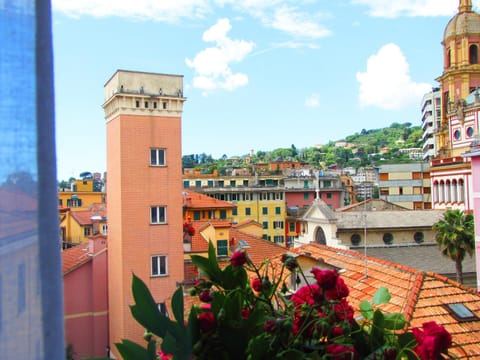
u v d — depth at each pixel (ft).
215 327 9.55
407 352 10.59
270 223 284.61
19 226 6.07
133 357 8.60
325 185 325.62
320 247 67.41
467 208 172.76
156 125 96.37
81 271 100.42
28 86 6.22
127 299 92.27
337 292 11.13
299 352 9.29
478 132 189.57
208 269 11.18
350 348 9.48
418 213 150.20
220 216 204.23
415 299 41.83
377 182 356.59
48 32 6.42
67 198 255.09
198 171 417.08
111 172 99.66
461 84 221.87
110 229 100.48
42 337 6.13
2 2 6.13
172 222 97.04
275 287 11.33
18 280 6.03
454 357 10.12
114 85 95.81
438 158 211.41
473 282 125.59
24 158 6.14
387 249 141.79
